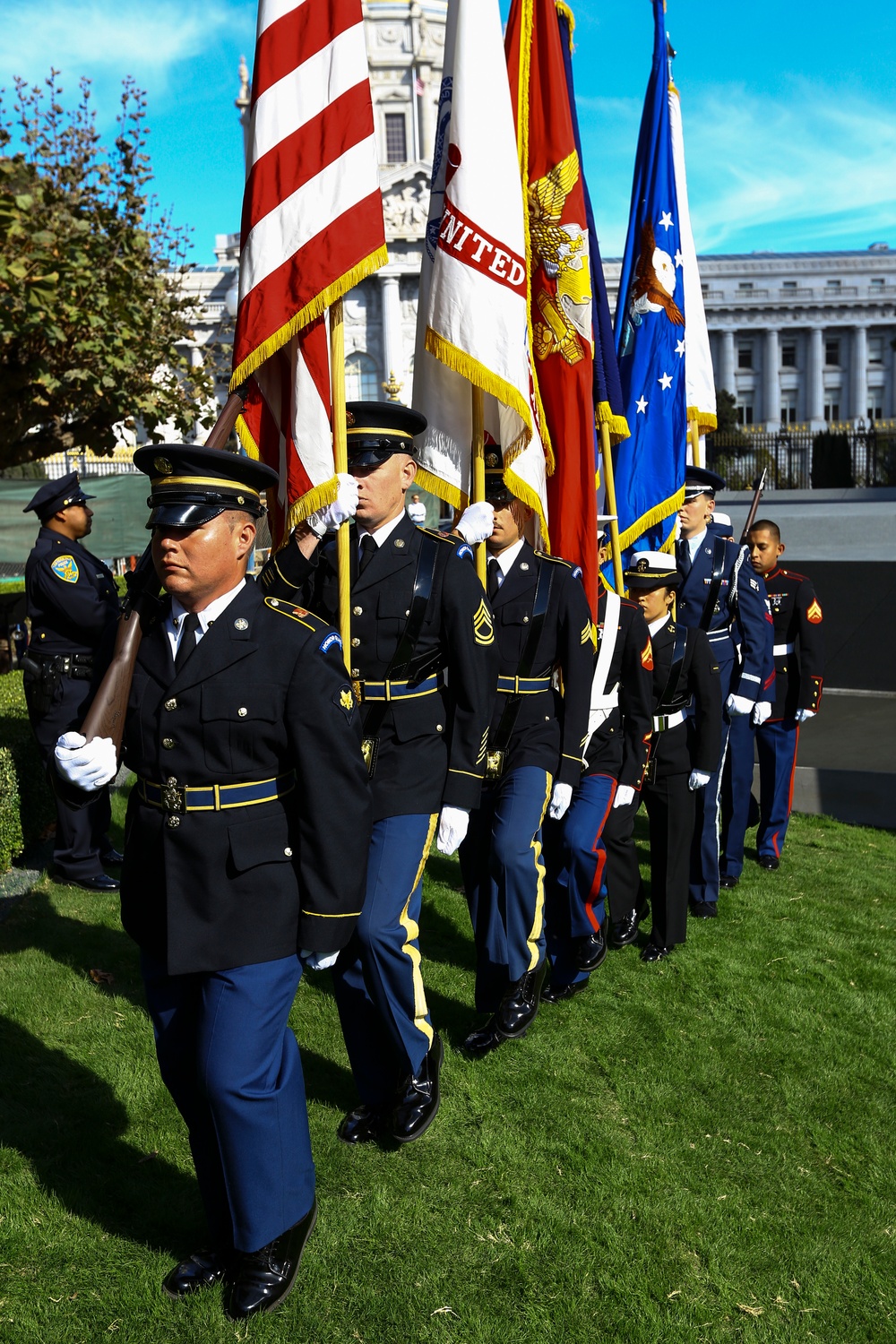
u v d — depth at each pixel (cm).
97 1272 268
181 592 247
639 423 586
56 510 548
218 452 242
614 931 501
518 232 395
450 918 524
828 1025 420
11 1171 307
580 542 461
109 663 255
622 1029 412
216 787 251
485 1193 306
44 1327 250
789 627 636
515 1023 392
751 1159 328
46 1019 400
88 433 1125
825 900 573
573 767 405
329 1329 252
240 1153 248
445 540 355
